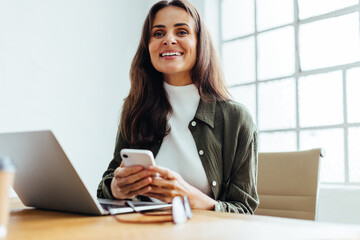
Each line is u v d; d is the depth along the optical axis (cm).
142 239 56
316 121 285
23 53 290
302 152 153
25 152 83
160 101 142
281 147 304
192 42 138
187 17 139
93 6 339
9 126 278
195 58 141
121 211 85
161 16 140
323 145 279
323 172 277
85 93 327
